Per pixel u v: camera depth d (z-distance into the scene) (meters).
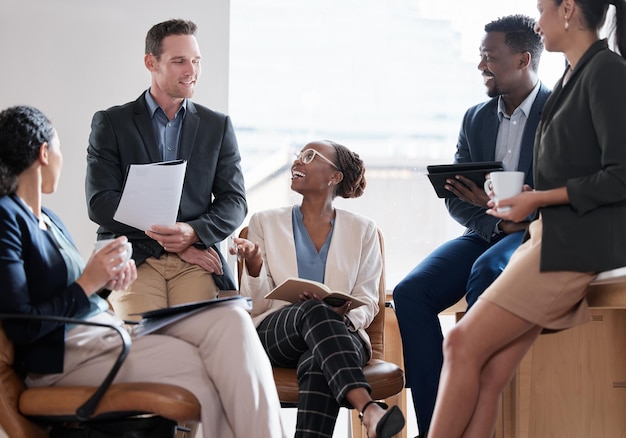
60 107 3.77
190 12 3.83
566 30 2.41
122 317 3.17
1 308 2.14
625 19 2.45
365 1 4.10
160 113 3.39
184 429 2.75
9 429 2.20
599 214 2.29
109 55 3.80
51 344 2.25
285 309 2.93
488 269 3.04
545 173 2.39
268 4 4.05
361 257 3.24
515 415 3.14
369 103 4.11
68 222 3.77
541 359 3.19
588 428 3.20
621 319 3.22
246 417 2.32
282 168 4.06
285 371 2.93
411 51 4.12
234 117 4.04
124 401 2.18
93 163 3.30
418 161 4.13
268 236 3.22
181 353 2.33
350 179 3.32
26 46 3.76
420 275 3.24
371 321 3.16
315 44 4.08
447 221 4.14
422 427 3.12
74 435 2.30
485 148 3.37
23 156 2.28
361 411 2.65
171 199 2.98
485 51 3.29
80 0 3.79
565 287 2.30
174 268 3.21
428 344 3.16
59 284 2.27
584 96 2.31
